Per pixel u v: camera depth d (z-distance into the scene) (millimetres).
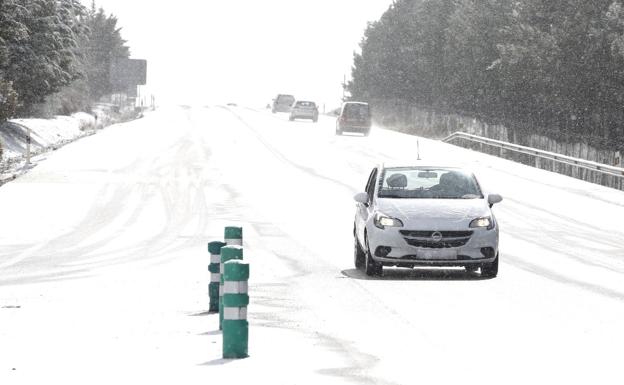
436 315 15180
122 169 49438
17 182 42469
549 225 32750
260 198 39719
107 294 17625
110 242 27109
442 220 19766
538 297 17281
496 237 19906
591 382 10617
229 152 61688
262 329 13781
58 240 27484
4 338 13016
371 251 19922
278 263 22375
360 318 14836
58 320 14562
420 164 22047
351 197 40656
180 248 25828
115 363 11281
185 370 10875
